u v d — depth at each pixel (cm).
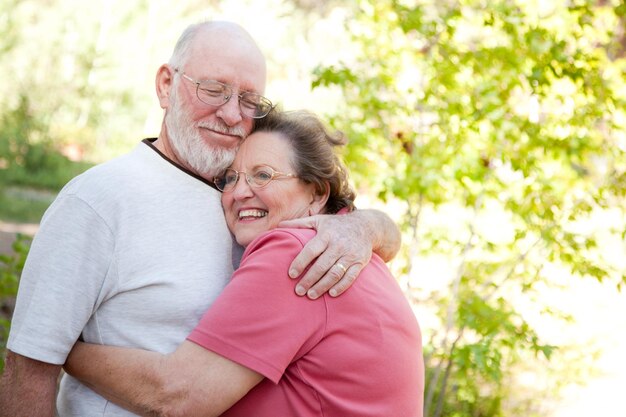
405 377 222
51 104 1655
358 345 214
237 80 242
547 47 426
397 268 462
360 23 470
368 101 443
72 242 220
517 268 465
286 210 243
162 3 2064
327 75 452
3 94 1566
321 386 213
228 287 216
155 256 228
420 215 467
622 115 445
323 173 245
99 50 1880
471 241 451
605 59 465
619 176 432
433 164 424
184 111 243
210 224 242
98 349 221
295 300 211
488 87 420
